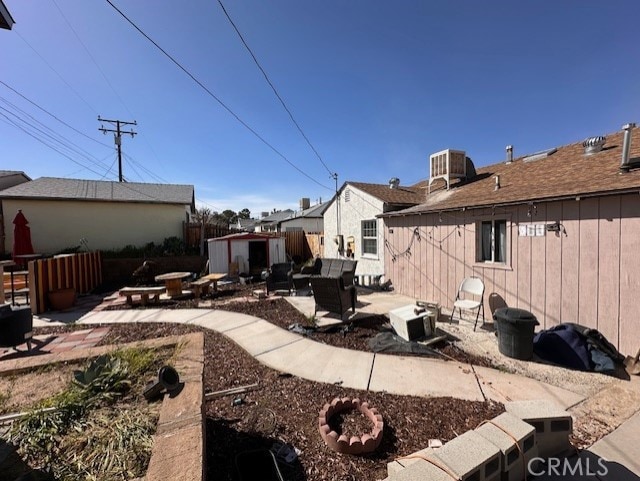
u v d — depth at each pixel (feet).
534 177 20.88
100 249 43.04
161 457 4.87
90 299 27.32
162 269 40.27
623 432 8.04
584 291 13.88
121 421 6.38
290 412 8.96
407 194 34.09
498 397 9.89
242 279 33.27
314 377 11.41
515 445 6.13
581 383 10.85
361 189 34.09
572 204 14.30
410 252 25.93
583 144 21.44
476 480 5.56
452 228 21.43
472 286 18.53
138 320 19.83
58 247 41.19
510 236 17.34
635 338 12.10
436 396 9.98
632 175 13.21
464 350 14.02
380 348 14.14
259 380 11.16
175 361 8.75
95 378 7.88
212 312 21.47
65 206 41.42
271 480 6.53
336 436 7.26
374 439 7.25
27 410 6.97
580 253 14.01
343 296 18.04
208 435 7.77
